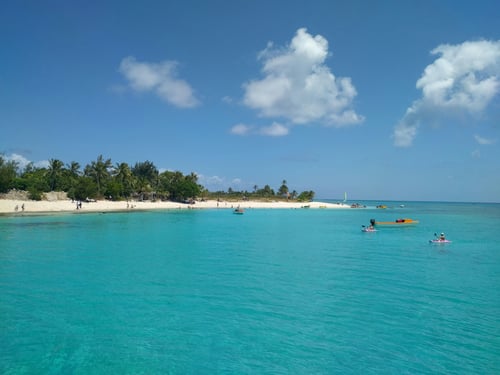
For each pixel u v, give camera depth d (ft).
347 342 43.09
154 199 404.57
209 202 443.32
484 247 120.16
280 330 46.44
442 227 200.23
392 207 613.11
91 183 325.62
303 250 110.93
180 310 53.36
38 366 36.91
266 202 512.22
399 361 38.75
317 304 56.44
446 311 53.47
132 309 53.57
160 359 38.68
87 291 62.28
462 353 40.42
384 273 78.43
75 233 142.31
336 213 354.74
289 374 36.09
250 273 77.51
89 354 39.60
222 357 39.37
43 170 370.12
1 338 43.27
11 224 171.32
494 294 62.13
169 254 99.96
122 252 102.17
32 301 56.65
